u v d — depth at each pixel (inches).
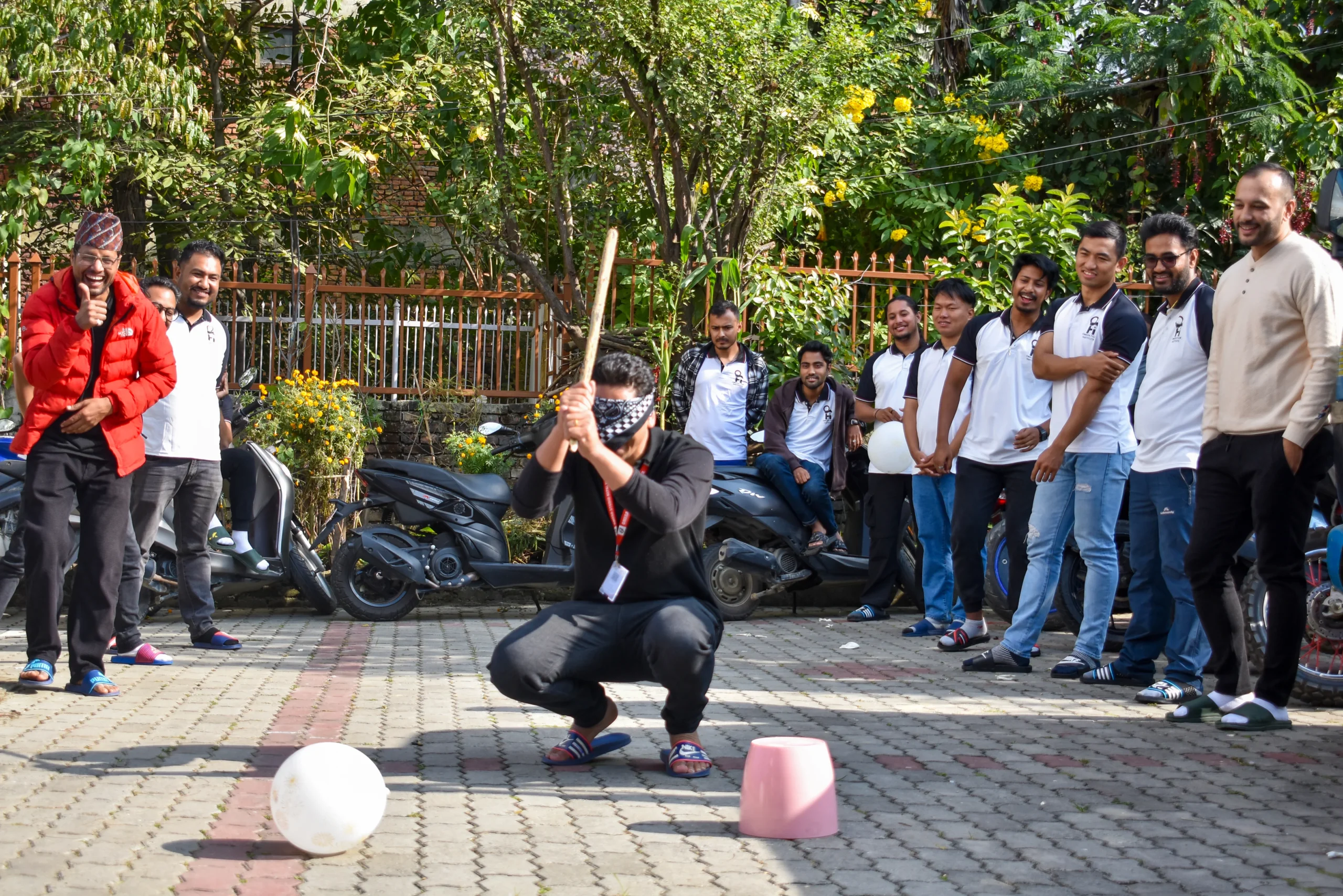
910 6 559.5
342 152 450.9
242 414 333.7
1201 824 154.5
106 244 219.0
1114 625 313.6
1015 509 281.0
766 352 446.9
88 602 226.5
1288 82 522.6
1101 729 208.8
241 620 337.4
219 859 136.1
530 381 439.8
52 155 461.1
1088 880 133.1
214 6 515.8
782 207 437.7
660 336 416.8
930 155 535.8
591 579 177.2
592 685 178.4
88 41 434.9
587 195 454.0
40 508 224.5
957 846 144.6
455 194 458.0
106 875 130.3
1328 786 173.0
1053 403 258.1
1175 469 233.8
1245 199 205.0
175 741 190.9
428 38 499.2
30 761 176.9
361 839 138.2
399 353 434.0
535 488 169.6
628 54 397.1
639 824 151.1
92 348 225.1
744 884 130.3
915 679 255.4
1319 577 237.8
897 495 348.5
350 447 388.2
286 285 430.0
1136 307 250.5
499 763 180.9
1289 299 201.3
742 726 208.2
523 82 442.6
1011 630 265.9
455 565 333.4
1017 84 551.8
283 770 138.4
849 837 147.3
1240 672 218.7
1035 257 273.6
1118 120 553.6
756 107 401.4
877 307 464.4
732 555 340.5
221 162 483.8
